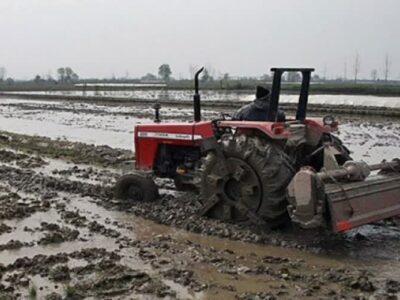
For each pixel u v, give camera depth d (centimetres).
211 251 898
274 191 943
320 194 853
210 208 1030
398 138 2458
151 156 1187
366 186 910
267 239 941
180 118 3291
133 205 1149
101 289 746
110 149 1998
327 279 775
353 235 978
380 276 793
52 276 780
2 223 1051
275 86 982
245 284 767
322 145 1014
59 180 1384
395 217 1064
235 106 4269
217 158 1007
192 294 734
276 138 958
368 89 5991
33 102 5478
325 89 6259
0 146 2150
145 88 8800
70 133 2747
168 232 1005
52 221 1070
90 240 957
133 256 878
